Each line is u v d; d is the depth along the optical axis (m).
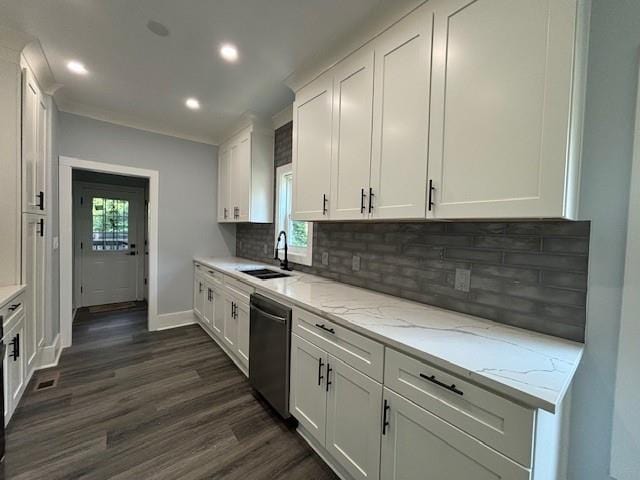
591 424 1.18
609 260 1.13
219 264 3.35
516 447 0.84
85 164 3.14
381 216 1.62
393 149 1.54
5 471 1.51
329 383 1.55
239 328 2.61
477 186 1.20
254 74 2.29
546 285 1.28
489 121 1.16
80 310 4.39
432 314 1.54
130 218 4.93
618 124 1.10
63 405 2.08
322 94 2.05
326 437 1.57
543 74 1.02
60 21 1.73
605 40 1.11
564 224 1.23
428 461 1.07
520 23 1.07
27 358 2.14
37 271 2.37
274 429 1.89
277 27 1.75
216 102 2.84
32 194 2.21
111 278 4.80
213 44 1.93
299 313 1.79
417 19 1.42
